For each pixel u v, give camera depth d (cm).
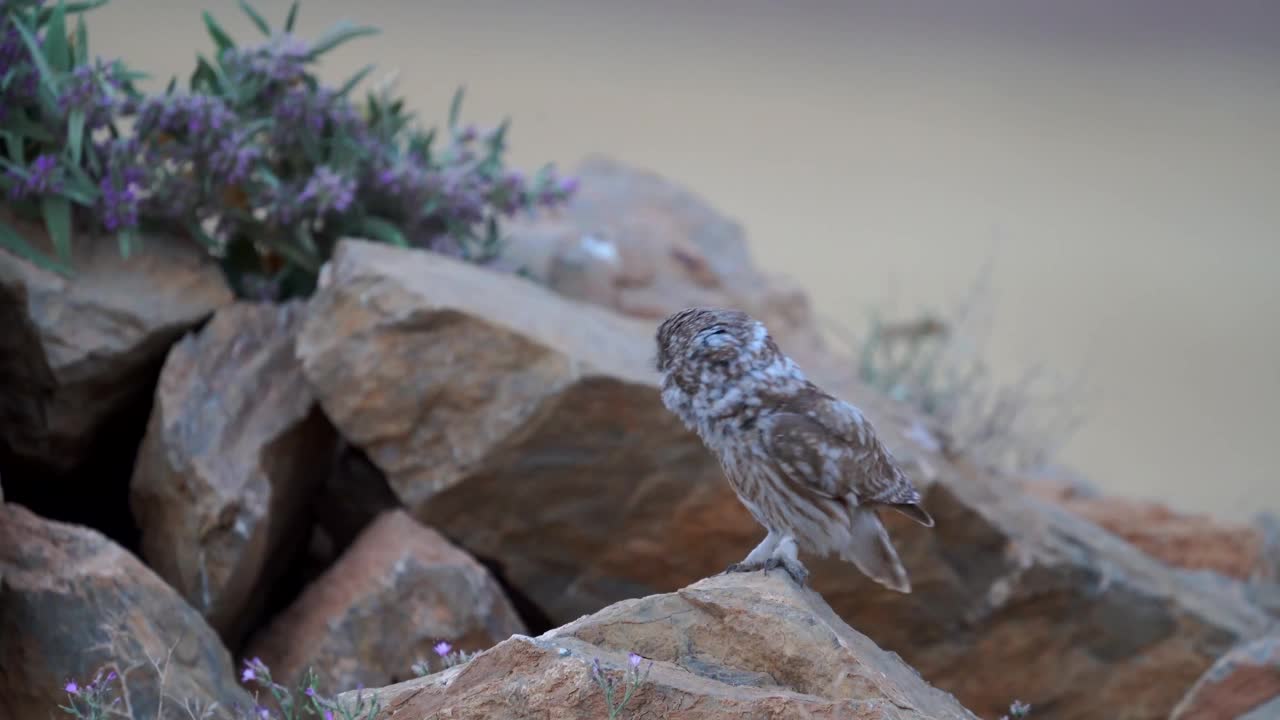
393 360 1089
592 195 1891
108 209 1127
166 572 1055
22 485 1141
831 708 659
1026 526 1199
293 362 1138
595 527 1109
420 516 1105
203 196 1197
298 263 1259
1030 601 1164
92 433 1120
